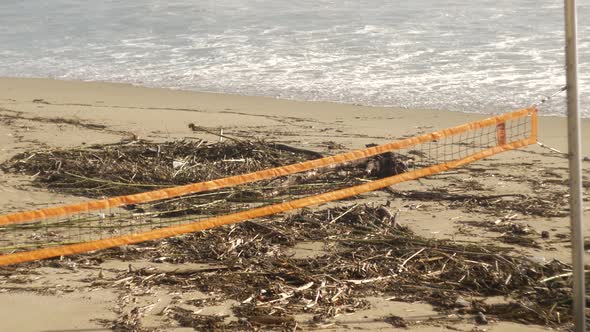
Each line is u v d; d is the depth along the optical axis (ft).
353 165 106.01
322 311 61.05
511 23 236.22
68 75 205.36
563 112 151.02
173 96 176.04
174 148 115.85
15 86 193.06
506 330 58.65
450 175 106.93
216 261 72.43
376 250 74.43
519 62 193.06
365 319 59.88
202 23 262.67
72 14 293.64
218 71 200.03
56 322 59.21
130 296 63.93
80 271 70.08
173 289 65.46
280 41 230.07
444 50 208.64
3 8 313.12
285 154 112.78
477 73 184.75
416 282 67.15
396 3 274.77
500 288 66.08
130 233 80.64
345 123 145.18
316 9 272.72
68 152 116.98
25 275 68.95
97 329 58.08
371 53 209.87
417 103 162.30
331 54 211.20
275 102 166.30
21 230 81.56
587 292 64.80
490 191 99.09
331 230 80.74
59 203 94.68
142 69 207.51
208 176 102.53
